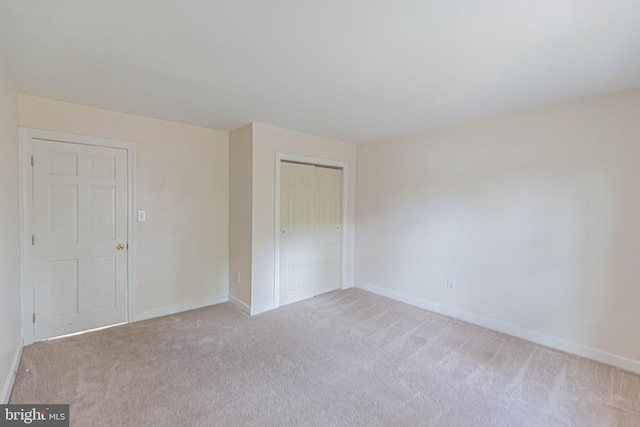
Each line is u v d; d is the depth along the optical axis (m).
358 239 4.62
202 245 3.73
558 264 2.76
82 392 2.04
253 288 3.53
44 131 2.70
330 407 1.94
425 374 2.34
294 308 3.77
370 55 1.90
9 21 1.56
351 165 4.60
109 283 3.11
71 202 2.88
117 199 3.13
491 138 3.17
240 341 2.85
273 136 3.63
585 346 2.62
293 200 3.97
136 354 2.57
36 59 1.98
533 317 2.91
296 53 1.88
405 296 4.00
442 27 1.59
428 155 3.72
